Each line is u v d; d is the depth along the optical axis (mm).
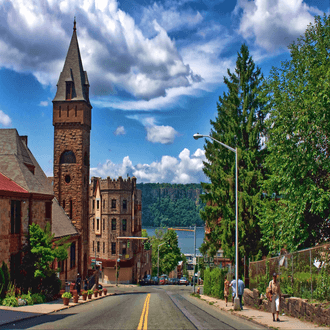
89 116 48781
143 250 83000
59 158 45750
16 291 23172
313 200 21453
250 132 30891
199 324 13039
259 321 14258
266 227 26406
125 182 70625
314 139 21906
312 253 15898
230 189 30594
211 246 32625
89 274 45875
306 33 25125
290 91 24906
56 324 13492
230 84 33562
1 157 29484
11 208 24453
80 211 44750
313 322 13836
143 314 16312
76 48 48312
